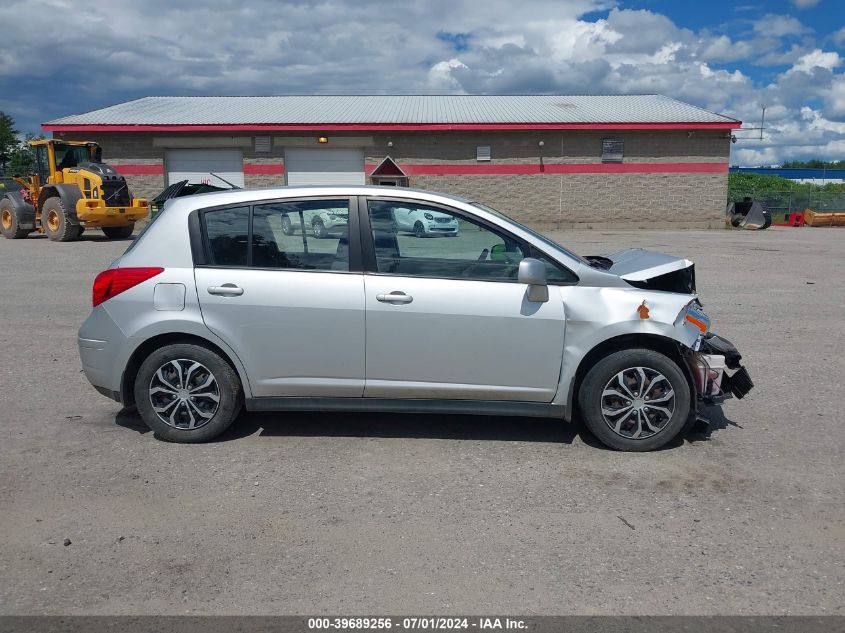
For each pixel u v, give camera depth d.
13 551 3.73
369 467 4.81
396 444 5.22
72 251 18.61
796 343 8.55
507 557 3.69
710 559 3.68
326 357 5.05
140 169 30.05
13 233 22.53
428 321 4.98
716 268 15.81
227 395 5.14
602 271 5.13
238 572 3.54
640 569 3.58
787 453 5.08
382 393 5.09
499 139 30.30
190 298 5.05
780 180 55.84
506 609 3.25
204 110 32.75
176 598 3.33
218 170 30.30
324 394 5.12
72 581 3.46
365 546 3.79
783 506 4.27
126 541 3.83
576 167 30.55
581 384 5.10
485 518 4.11
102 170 21.72
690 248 21.08
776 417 5.86
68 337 8.64
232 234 5.14
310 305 5.00
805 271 15.30
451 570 3.57
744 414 5.94
